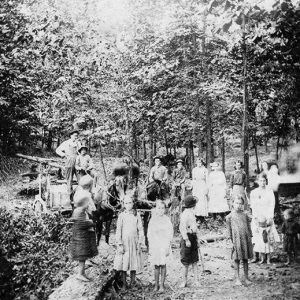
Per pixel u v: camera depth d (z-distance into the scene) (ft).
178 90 55.67
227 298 21.54
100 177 59.98
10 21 36.88
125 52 52.60
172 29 54.60
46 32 35.53
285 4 22.76
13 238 33.65
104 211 31.48
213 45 55.72
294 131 49.96
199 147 58.59
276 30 27.22
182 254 24.09
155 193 34.63
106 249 30.66
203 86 50.67
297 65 34.50
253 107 51.19
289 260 27.73
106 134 50.67
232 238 24.04
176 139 66.90
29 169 60.34
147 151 95.86
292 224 27.76
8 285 30.07
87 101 52.80
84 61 46.78
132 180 36.19
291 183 47.39
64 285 23.02
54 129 61.67
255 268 27.22
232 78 49.16
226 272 26.78
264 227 27.84
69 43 40.19
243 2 22.56
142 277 26.55
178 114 58.44
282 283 23.35
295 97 43.88
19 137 60.29
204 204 42.22
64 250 32.65
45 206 37.73
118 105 53.78
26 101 52.95
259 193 28.63
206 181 42.86
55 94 48.24
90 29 50.29
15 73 42.93
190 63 55.98
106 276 24.25
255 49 38.78
